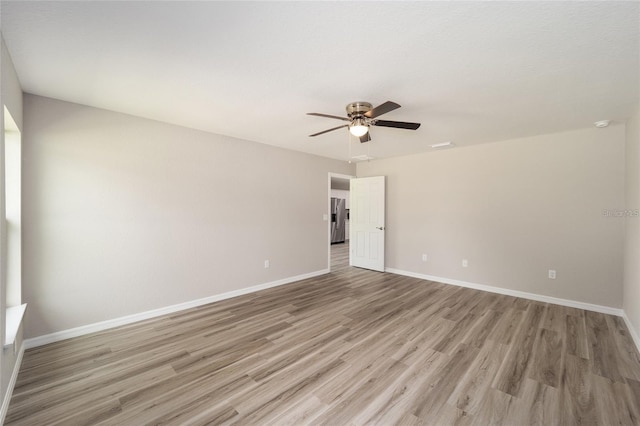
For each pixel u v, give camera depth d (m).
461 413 1.66
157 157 3.12
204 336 2.65
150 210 3.08
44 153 2.46
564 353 2.34
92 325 2.71
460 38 1.59
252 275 4.07
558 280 3.56
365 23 1.47
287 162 4.53
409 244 5.04
